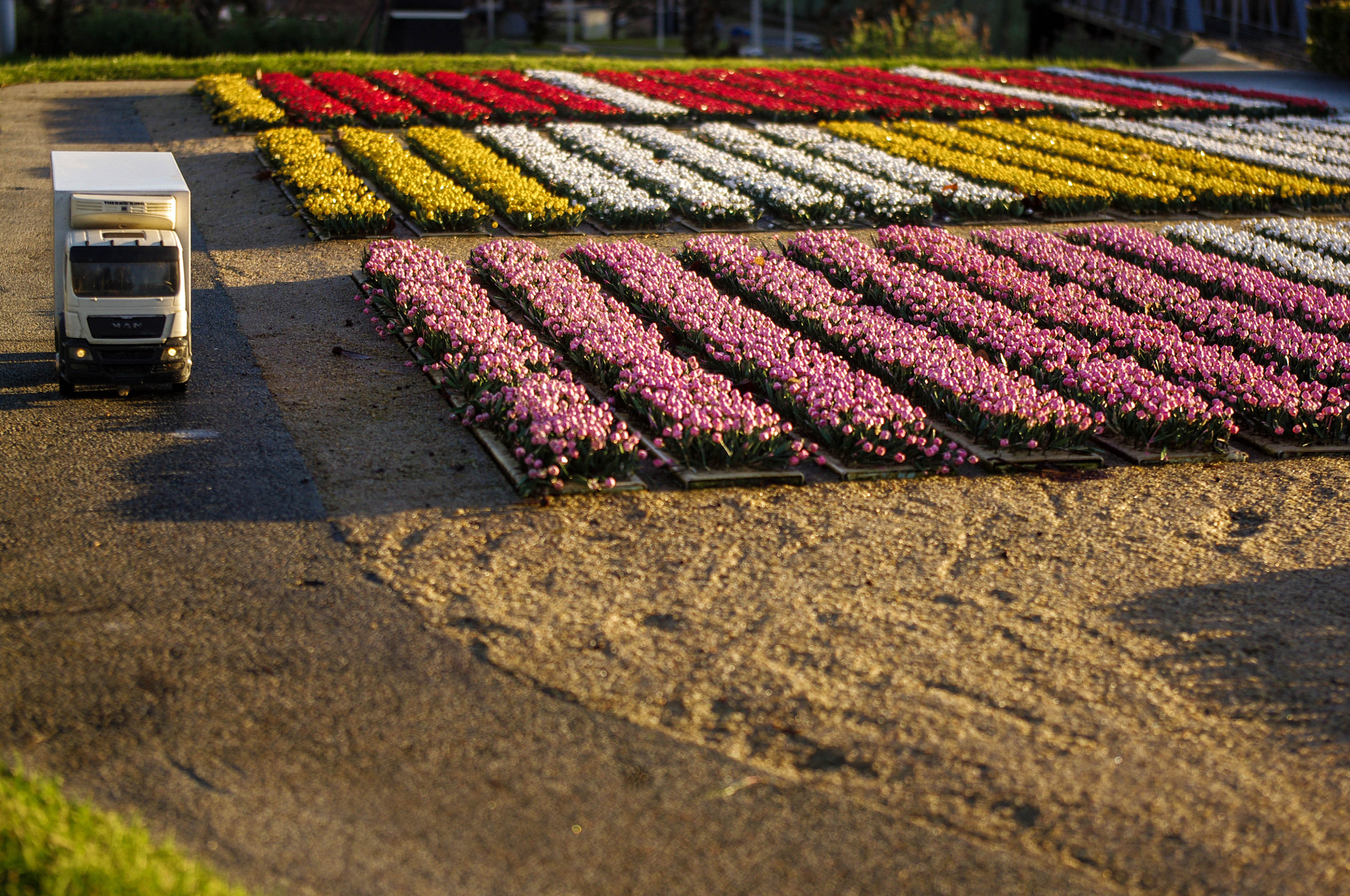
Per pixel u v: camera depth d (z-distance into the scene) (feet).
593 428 33.99
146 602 26.89
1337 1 156.76
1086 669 25.85
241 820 19.72
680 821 20.24
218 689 23.58
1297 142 105.19
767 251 62.18
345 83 111.45
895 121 109.81
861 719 23.45
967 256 60.49
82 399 40.19
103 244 38.65
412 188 69.05
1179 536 33.27
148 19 153.17
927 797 21.12
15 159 80.94
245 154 84.94
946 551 31.35
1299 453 40.65
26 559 28.63
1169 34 179.73
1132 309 56.13
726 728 23.00
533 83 118.32
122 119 98.27
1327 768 22.62
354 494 33.24
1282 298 56.65
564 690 24.02
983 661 25.93
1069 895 18.85
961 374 41.78
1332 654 26.99
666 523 32.17
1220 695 25.08
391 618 26.58
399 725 22.65
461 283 50.88
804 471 36.81
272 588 27.76
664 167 79.71
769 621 27.17
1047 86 133.90
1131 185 80.38
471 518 31.83
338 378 43.37
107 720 22.40
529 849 19.39
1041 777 21.81
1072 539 32.63
